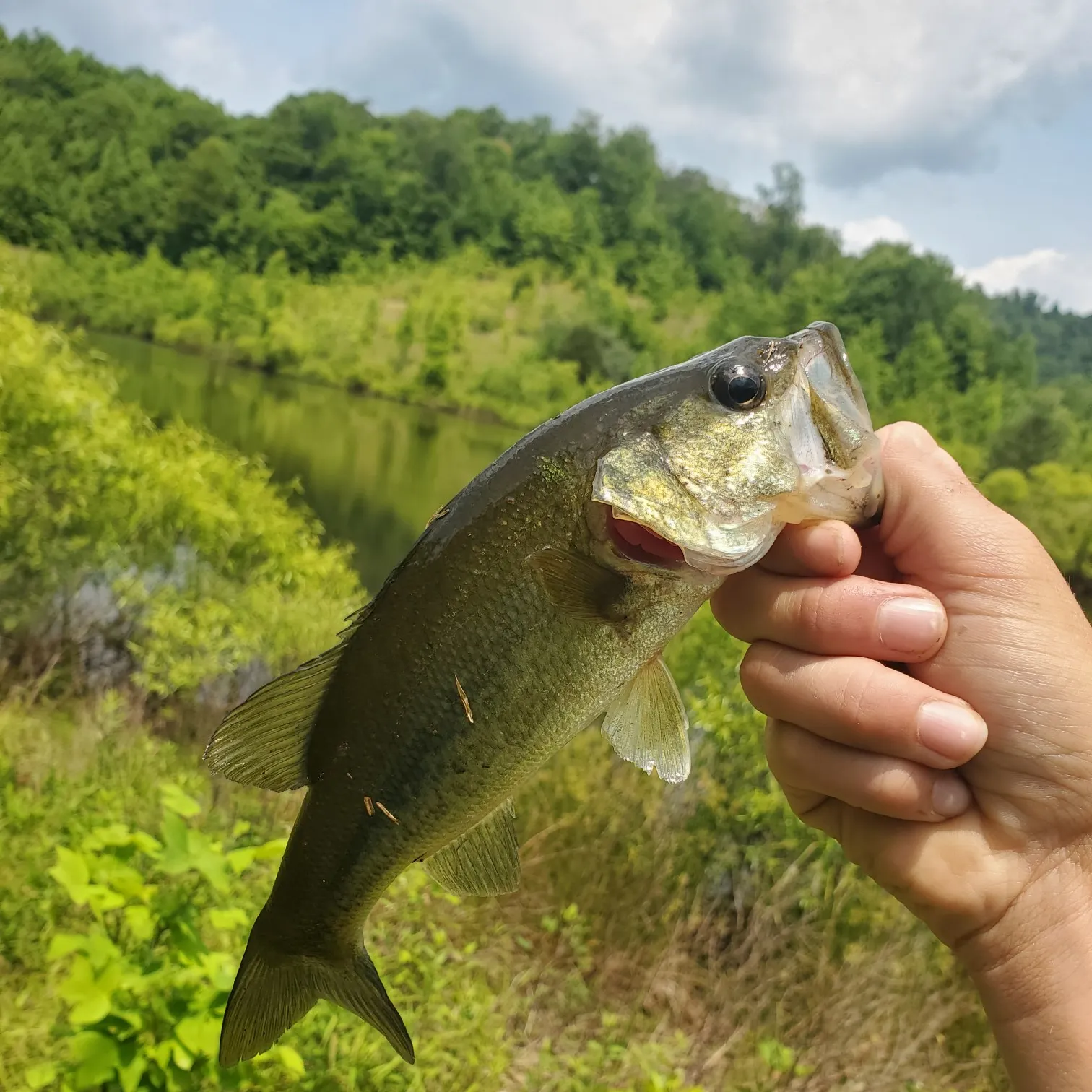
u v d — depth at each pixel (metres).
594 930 0.65
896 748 0.23
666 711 0.26
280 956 0.26
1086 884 0.23
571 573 0.24
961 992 0.62
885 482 0.26
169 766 0.71
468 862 0.26
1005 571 0.24
